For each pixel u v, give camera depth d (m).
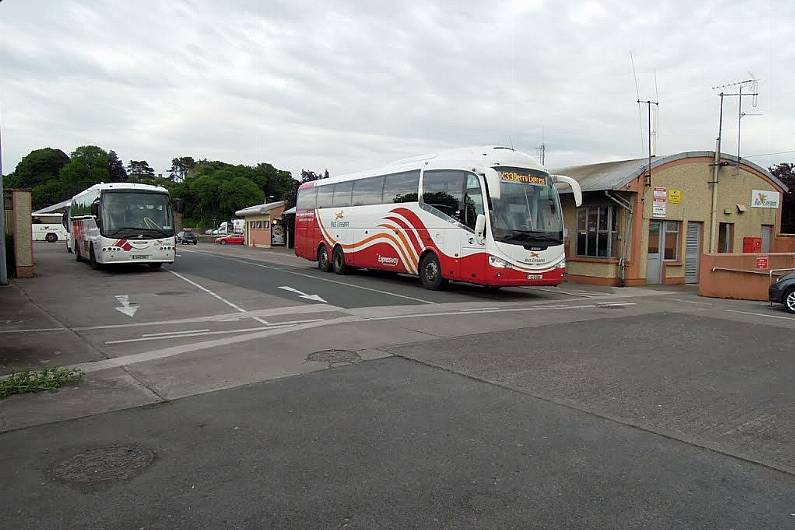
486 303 14.05
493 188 14.33
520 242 14.57
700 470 4.21
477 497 3.78
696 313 13.23
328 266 22.41
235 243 59.38
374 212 19.34
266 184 95.25
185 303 13.34
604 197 20.28
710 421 5.30
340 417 5.36
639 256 20.03
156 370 7.17
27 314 11.63
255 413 5.48
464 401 5.85
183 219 84.81
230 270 22.86
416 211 17.22
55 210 63.25
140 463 4.33
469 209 15.14
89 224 23.06
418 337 9.30
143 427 5.12
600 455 4.48
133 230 20.56
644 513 3.58
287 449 4.59
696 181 21.45
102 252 20.20
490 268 14.40
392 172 18.56
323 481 4.01
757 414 5.52
